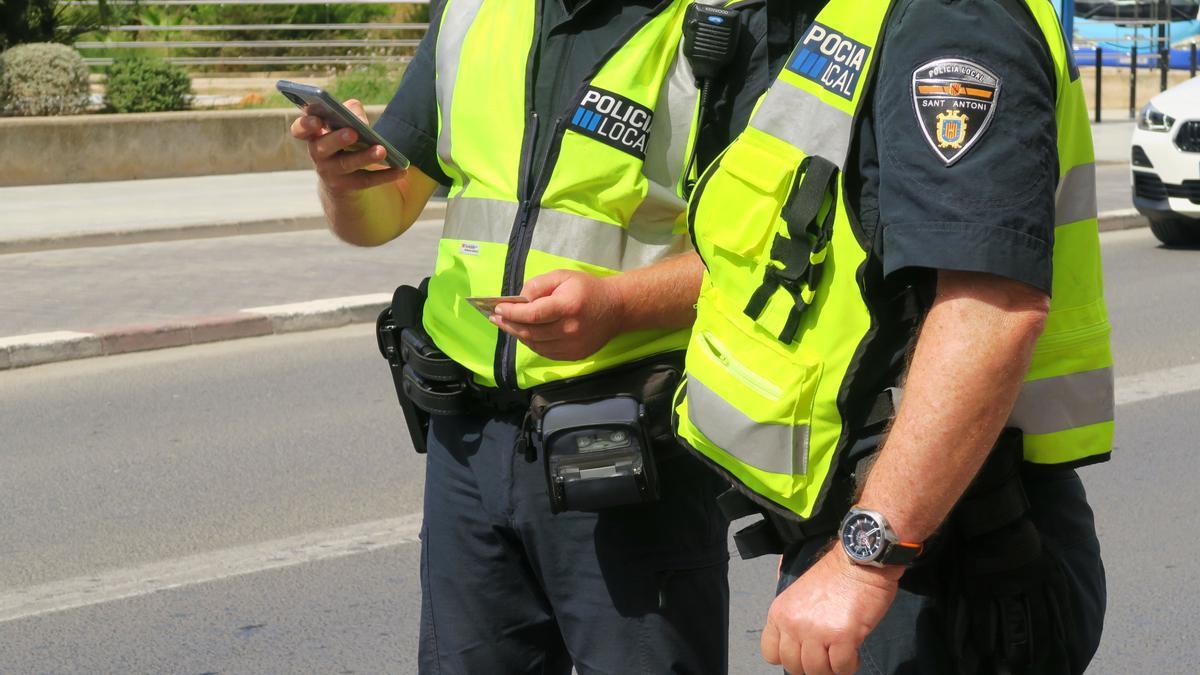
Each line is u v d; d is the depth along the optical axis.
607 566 2.29
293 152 16.48
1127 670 3.84
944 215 1.65
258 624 4.14
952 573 1.90
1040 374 1.89
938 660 1.91
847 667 1.74
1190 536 4.77
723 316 1.96
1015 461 1.89
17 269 10.29
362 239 2.57
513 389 2.30
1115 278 9.96
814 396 1.85
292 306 8.75
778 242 1.86
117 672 3.84
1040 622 1.88
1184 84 11.49
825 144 1.83
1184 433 5.99
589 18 2.30
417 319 2.51
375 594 4.36
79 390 7.14
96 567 4.60
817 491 1.87
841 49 1.84
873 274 1.79
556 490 2.23
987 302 1.66
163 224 11.91
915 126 1.70
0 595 4.37
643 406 2.24
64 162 15.17
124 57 18.09
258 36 21.38
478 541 2.40
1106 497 5.17
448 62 2.45
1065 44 1.85
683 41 2.24
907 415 1.68
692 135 2.24
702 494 2.32
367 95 18.66
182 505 5.21
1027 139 1.67
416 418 2.57
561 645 2.49
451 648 2.45
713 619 2.36
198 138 15.91
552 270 2.25
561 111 2.30
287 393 7.00
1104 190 14.24
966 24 1.71
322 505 5.20
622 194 2.25
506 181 2.33
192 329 8.24
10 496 5.34
